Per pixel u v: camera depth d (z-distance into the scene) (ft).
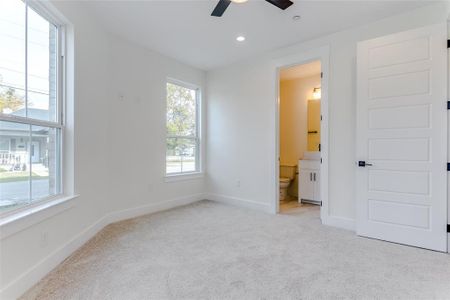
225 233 9.62
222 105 15.11
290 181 16.49
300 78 17.03
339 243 8.64
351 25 9.88
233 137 14.57
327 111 10.71
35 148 6.68
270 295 5.55
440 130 7.99
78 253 7.70
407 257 7.51
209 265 6.95
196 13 9.04
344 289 5.78
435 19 8.40
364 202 9.30
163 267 6.81
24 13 6.19
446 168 7.90
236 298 5.43
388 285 5.94
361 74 9.34
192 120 15.51
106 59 10.46
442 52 7.95
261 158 13.29
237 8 8.66
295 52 11.82
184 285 5.92
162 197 13.29
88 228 8.92
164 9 8.77
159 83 13.02
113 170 10.91
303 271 6.63
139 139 12.05
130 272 6.52
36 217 5.96
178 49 12.44
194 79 15.17
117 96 11.05
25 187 6.27
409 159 8.46
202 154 15.80
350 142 10.17
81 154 8.52
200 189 15.71
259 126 13.37
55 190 7.60
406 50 8.50
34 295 5.49
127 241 8.71
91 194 9.20
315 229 10.14
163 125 13.29
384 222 8.90
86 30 8.80
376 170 9.05
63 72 7.89
